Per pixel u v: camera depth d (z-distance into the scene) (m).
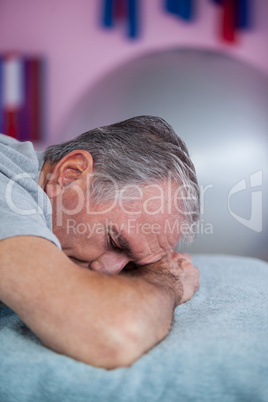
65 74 3.27
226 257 1.46
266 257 2.59
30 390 0.65
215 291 1.03
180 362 0.64
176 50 3.07
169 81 3.00
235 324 0.78
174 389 0.62
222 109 2.86
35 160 0.94
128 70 3.10
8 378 0.66
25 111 3.23
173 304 0.77
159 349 0.68
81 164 0.93
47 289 0.67
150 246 0.92
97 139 0.97
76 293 0.66
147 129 0.99
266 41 3.05
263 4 3.04
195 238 1.06
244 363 0.64
